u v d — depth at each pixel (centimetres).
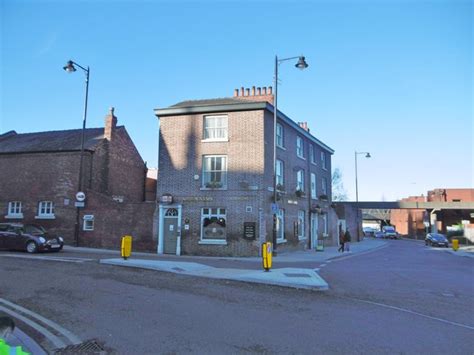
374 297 1043
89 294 956
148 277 1233
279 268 1589
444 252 3116
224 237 2152
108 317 759
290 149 2661
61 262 1518
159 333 663
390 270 1675
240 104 2206
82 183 2430
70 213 2422
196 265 1518
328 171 3556
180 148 2277
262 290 1085
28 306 836
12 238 1936
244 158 2184
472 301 1016
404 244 4559
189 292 1020
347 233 2772
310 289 1118
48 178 2498
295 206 2675
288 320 768
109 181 2720
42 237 1922
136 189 3075
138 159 3125
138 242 2259
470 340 666
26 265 1414
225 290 1064
